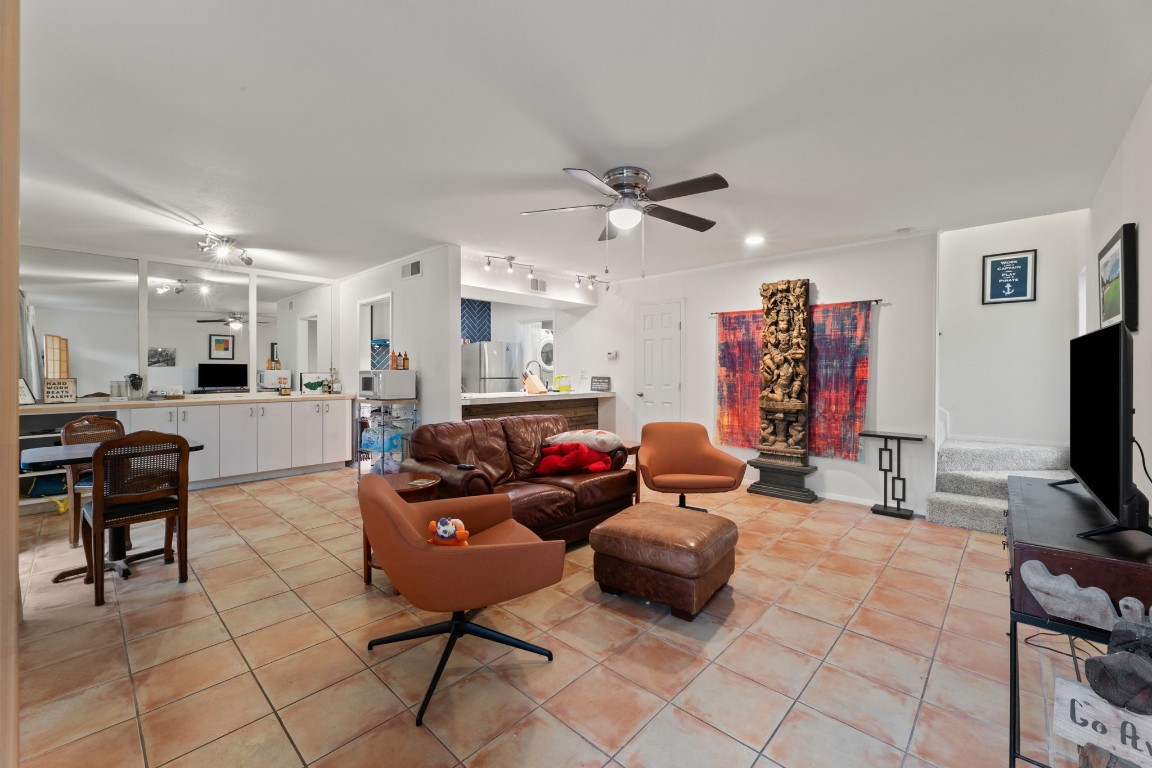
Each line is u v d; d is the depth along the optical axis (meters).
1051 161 2.80
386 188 3.22
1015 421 4.73
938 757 1.60
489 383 7.29
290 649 2.18
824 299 4.74
